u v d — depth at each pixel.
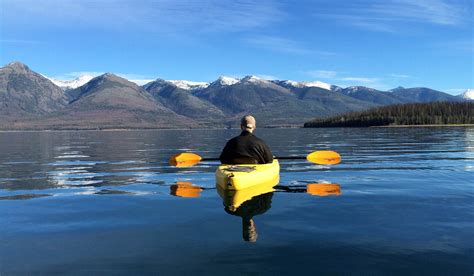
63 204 3.47
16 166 7.02
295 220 2.71
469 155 7.92
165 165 6.86
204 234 2.40
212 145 14.80
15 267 1.91
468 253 2.03
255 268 1.86
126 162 7.62
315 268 1.85
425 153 8.56
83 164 7.31
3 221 2.84
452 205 3.18
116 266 1.90
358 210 3.01
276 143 14.52
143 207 3.26
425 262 1.92
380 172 5.39
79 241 2.32
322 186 4.16
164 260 1.97
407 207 3.11
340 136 22.86
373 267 1.86
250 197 3.58
